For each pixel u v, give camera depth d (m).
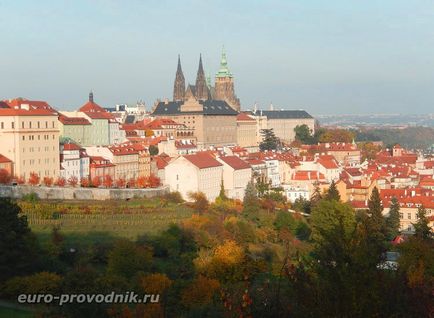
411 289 59.41
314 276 64.50
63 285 136.12
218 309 112.31
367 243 59.47
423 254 155.12
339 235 60.00
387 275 59.50
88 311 114.44
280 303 66.12
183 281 147.00
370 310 55.16
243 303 68.12
